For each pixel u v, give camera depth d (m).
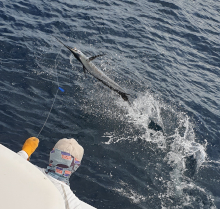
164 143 8.38
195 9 19.20
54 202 1.72
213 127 9.66
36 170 1.85
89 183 6.35
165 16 17.00
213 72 13.24
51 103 8.59
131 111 9.29
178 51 14.02
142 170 7.20
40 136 7.30
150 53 12.97
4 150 1.86
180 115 9.82
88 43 12.38
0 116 7.52
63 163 2.40
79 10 14.67
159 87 10.97
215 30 17.09
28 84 9.02
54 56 10.70
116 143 7.89
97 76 5.07
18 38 11.12
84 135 7.84
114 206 5.98
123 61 11.87
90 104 9.05
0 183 1.66
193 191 6.93
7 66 9.52
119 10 16.02
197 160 8.00
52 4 14.53
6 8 13.15
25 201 1.64
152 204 6.29
